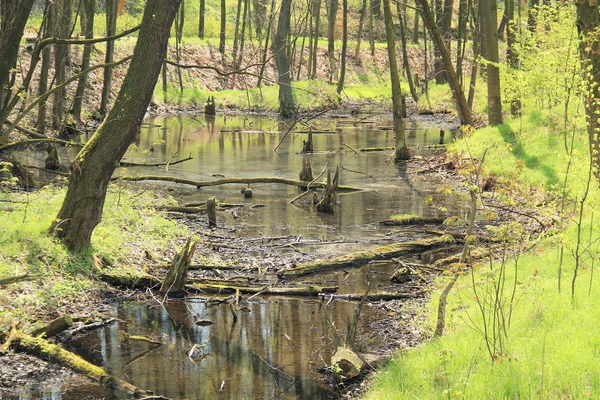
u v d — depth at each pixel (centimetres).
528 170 1806
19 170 1680
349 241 1426
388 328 957
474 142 2238
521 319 840
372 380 775
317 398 746
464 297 998
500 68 2408
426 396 669
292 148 2872
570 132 1898
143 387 768
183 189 1961
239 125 3781
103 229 1227
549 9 2200
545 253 1091
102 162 1092
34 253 1036
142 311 1012
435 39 2356
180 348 881
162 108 4447
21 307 930
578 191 1177
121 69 4259
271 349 880
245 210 1709
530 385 645
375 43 6250
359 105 4853
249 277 1185
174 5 1070
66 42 1187
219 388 767
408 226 1556
